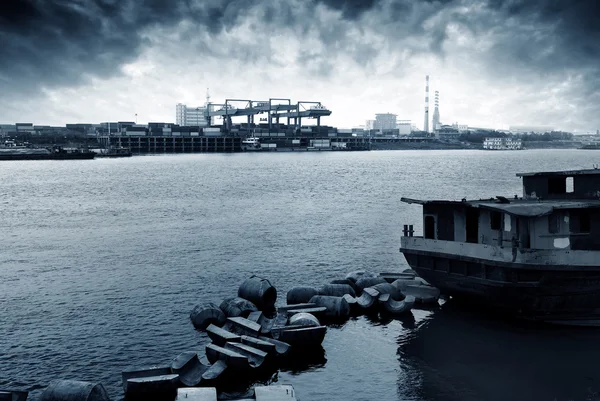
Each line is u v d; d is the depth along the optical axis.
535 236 32.19
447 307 37.47
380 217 80.94
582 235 32.78
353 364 28.98
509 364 28.67
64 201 104.38
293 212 87.44
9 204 100.12
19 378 27.59
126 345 31.78
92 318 36.50
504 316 34.78
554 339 31.80
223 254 56.12
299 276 47.25
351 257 54.19
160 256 55.44
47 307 38.94
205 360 29.42
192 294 42.06
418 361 29.20
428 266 36.75
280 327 30.89
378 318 35.69
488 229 34.47
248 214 85.50
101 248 59.69
